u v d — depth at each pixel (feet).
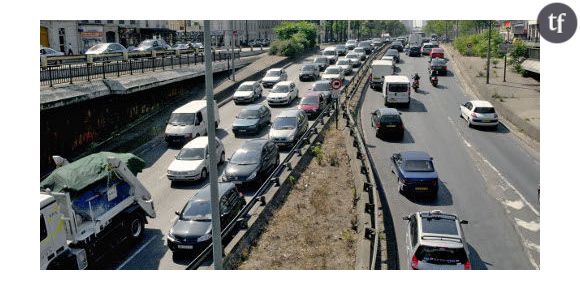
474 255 53.88
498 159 87.35
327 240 56.90
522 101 126.11
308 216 63.36
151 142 104.17
